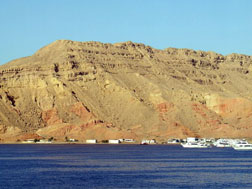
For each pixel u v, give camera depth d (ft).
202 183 544.62
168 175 602.44
